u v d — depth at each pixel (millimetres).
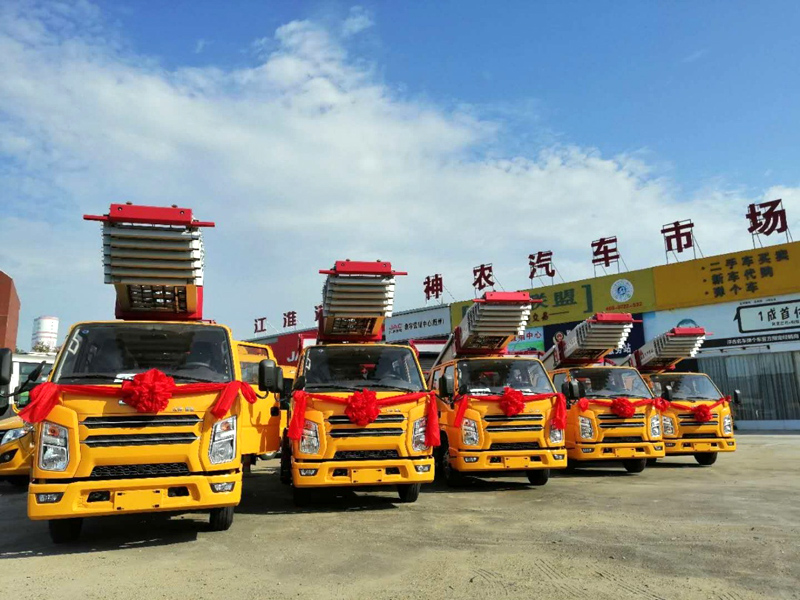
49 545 6102
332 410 7699
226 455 5945
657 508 7660
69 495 5434
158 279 6953
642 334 26203
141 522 7176
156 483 5625
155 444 5695
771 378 23344
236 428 6078
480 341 11570
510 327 11188
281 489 10047
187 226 7000
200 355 6520
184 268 6977
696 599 4184
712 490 9141
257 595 4402
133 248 6891
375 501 8625
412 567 5086
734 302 24031
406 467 7656
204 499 5746
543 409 9641
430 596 4336
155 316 7602
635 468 11945
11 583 4789
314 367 8438
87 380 5969
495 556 5398
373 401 7652
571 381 11203
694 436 12930
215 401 6008
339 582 4695
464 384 10133
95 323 6590
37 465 5496
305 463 7559
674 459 14562
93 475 5574
